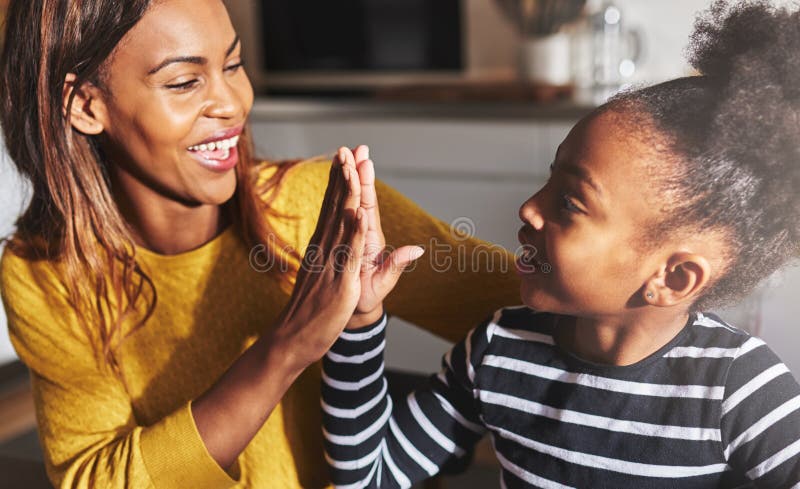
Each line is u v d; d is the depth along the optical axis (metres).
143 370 0.54
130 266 0.52
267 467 0.54
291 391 0.54
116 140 0.48
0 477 0.64
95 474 0.48
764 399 0.38
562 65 1.71
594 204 0.40
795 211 0.37
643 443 0.41
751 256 0.38
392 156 1.59
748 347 0.39
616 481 0.41
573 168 0.40
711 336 0.40
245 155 0.51
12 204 0.60
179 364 0.54
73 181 0.50
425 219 0.54
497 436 0.46
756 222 0.37
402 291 0.53
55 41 0.46
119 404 0.54
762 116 0.36
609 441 0.41
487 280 0.52
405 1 2.00
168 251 0.53
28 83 0.49
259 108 1.77
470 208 0.90
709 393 0.39
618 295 0.40
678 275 0.39
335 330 0.42
